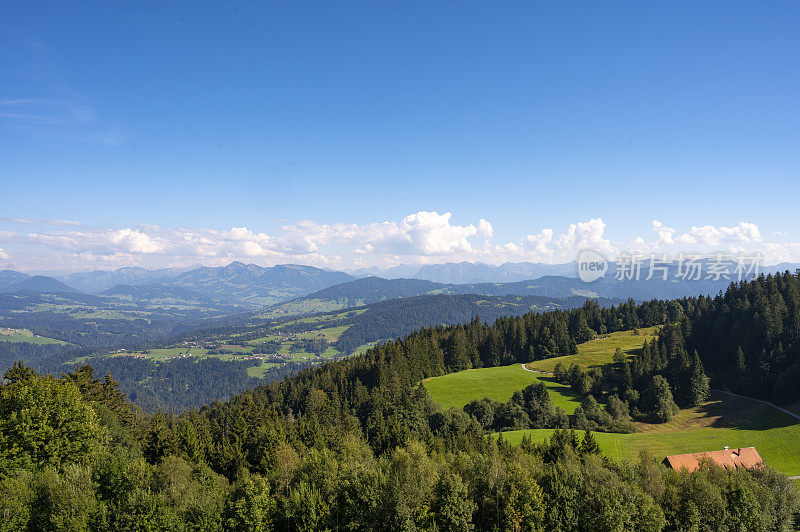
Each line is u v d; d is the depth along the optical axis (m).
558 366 148.88
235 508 46.88
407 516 46.69
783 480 53.34
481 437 89.62
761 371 131.12
